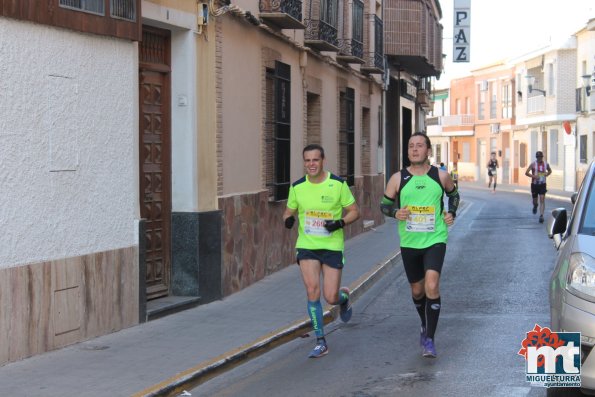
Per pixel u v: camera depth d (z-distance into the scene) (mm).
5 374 8367
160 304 11969
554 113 58531
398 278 17188
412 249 9523
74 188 9672
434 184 9430
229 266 13938
